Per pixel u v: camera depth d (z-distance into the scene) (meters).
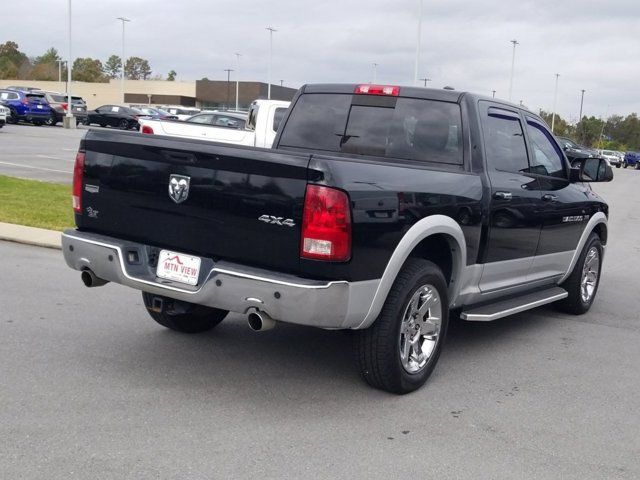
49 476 3.65
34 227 10.46
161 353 5.67
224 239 4.57
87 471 3.72
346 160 4.41
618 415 4.88
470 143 5.64
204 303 4.57
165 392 4.86
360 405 4.80
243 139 13.80
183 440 4.14
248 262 4.52
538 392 5.25
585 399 5.16
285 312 4.30
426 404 4.90
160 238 4.86
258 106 13.79
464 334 6.77
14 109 43.06
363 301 4.48
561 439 4.44
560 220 6.73
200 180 4.61
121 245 4.94
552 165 6.85
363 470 3.88
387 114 5.99
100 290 7.53
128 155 4.94
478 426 4.56
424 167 5.26
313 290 4.23
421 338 5.20
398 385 4.95
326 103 6.29
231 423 4.41
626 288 9.34
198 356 5.64
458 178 5.29
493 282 6.00
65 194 13.71
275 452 4.04
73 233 5.21
